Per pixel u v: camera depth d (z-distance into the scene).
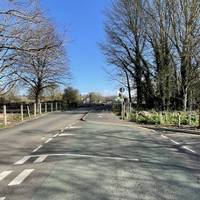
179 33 50.25
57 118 44.41
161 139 22.48
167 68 54.28
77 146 18.02
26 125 33.69
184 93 50.66
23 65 37.50
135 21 60.19
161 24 53.00
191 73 50.12
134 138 22.53
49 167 12.19
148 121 37.28
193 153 16.27
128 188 9.22
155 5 53.62
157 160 13.95
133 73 62.91
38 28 24.95
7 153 15.88
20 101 77.88
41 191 8.96
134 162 13.32
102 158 14.17
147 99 60.69
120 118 43.72
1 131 27.58
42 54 25.97
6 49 24.72
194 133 27.83
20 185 9.66
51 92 83.19
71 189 9.10
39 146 18.22
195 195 8.62
